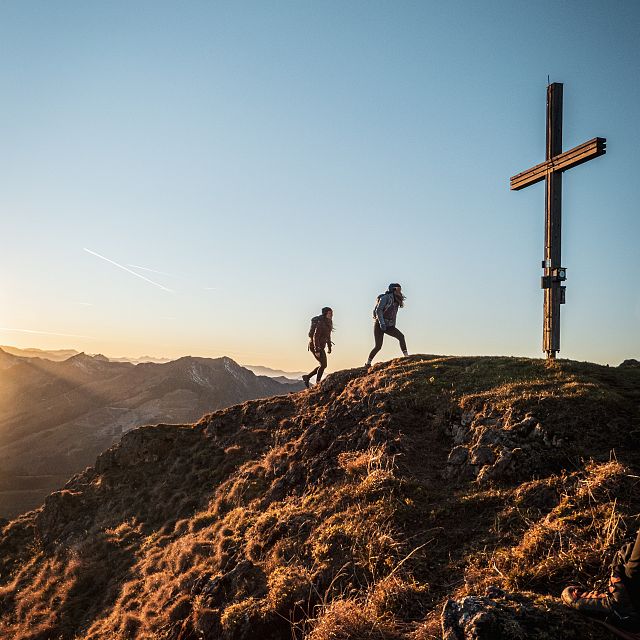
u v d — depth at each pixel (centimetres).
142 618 1145
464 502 855
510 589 575
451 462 1046
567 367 1362
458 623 451
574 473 818
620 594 405
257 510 1338
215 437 2164
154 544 1616
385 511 876
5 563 2195
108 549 1781
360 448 1298
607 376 1288
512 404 1128
